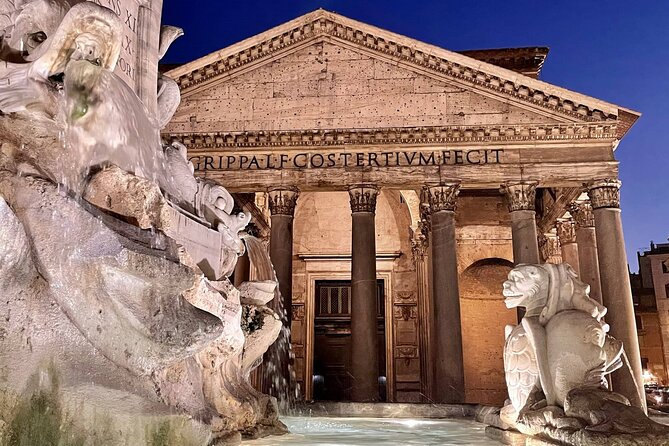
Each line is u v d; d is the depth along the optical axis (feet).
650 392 126.41
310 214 112.06
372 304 74.43
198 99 82.89
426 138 78.84
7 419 9.55
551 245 101.60
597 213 76.48
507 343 20.11
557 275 18.13
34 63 12.89
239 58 83.05
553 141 78.07
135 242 11.44
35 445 9.77
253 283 23.40
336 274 109.29
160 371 12.40
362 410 59.31
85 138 13.43
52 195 10.77
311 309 108.06
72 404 10.30
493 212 106.73
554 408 16.44
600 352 16.67
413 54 81.20
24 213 10.50
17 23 14.37
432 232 77.30
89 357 10.60
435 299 74.49
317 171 79.51
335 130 79.41
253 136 80.23
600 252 75.25
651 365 163.94
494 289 110.22
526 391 18.90
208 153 81.15
